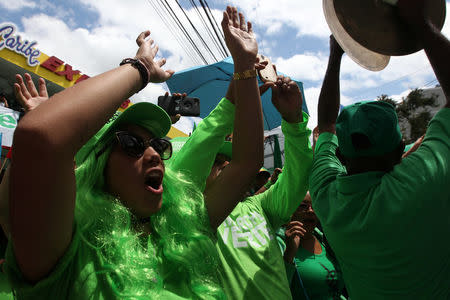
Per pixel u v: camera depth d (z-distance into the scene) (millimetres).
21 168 613
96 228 922
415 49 1280
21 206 628
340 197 1203
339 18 1208
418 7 1125
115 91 753
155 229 1093
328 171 1370
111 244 907
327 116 1573
